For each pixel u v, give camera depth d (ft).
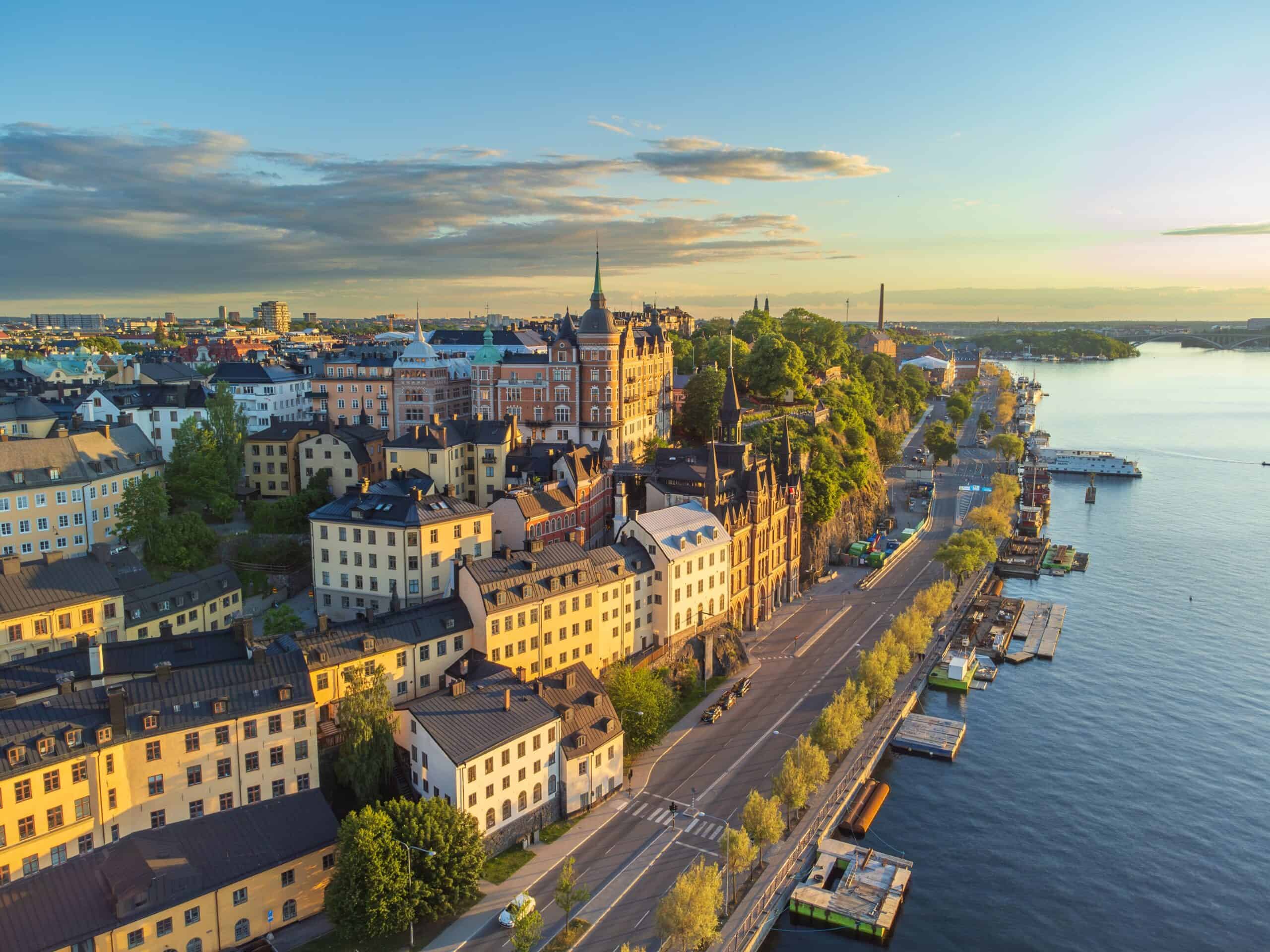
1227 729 451.94
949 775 404.36
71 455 453.58
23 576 345.51
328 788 312.50
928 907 317.83
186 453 524.11
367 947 268.00
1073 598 651.25
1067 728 450.71
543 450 566.77
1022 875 336.70
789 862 325.42
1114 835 362.53
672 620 454.81
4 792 241.76
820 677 472.44
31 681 284.82
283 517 501.56
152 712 271.69
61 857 253.65
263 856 271.90
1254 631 585.63
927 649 533.96
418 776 317.63
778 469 617.62
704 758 386.93
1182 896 328.29
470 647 369.71
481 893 294.05
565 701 353.72
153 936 247.29
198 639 316.40
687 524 474.49
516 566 391.04
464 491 556.92
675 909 262.47
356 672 320.91
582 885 301.02
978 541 640.17
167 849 263.70
